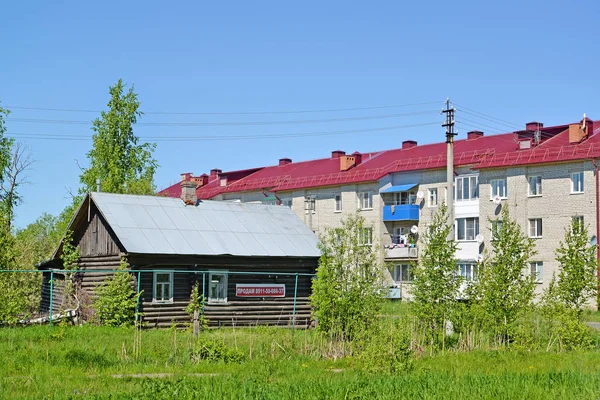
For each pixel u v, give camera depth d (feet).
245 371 65.57
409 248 199.21
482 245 182.50
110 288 103.81
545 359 74.79
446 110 102.78
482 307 86.69
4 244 107.86
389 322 82.84
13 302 99.55
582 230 91.86
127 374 63.21
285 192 234.38
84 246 117.50
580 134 172.45
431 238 88.28
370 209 211.82
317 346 78.95
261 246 117.29
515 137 188.34
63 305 109.70
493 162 181.16
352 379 59.41
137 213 114.01
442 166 194.70
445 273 86.43
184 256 109.09
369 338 78.74
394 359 65.77
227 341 82.89
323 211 223.30
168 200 120.57
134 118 189.88
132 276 105.60
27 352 70.59
